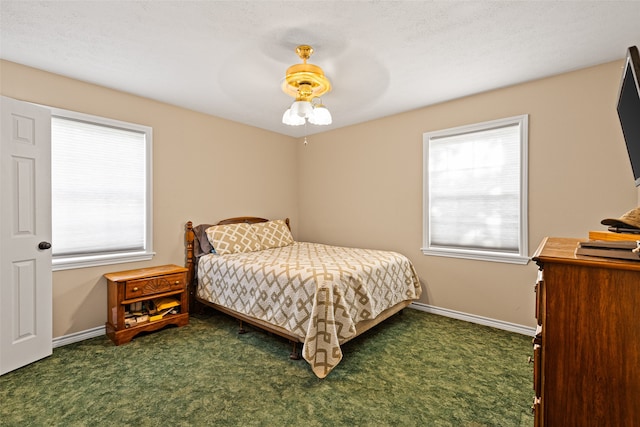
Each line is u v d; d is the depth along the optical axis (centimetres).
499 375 212
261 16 182
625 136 136
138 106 310
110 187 295
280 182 461
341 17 182
